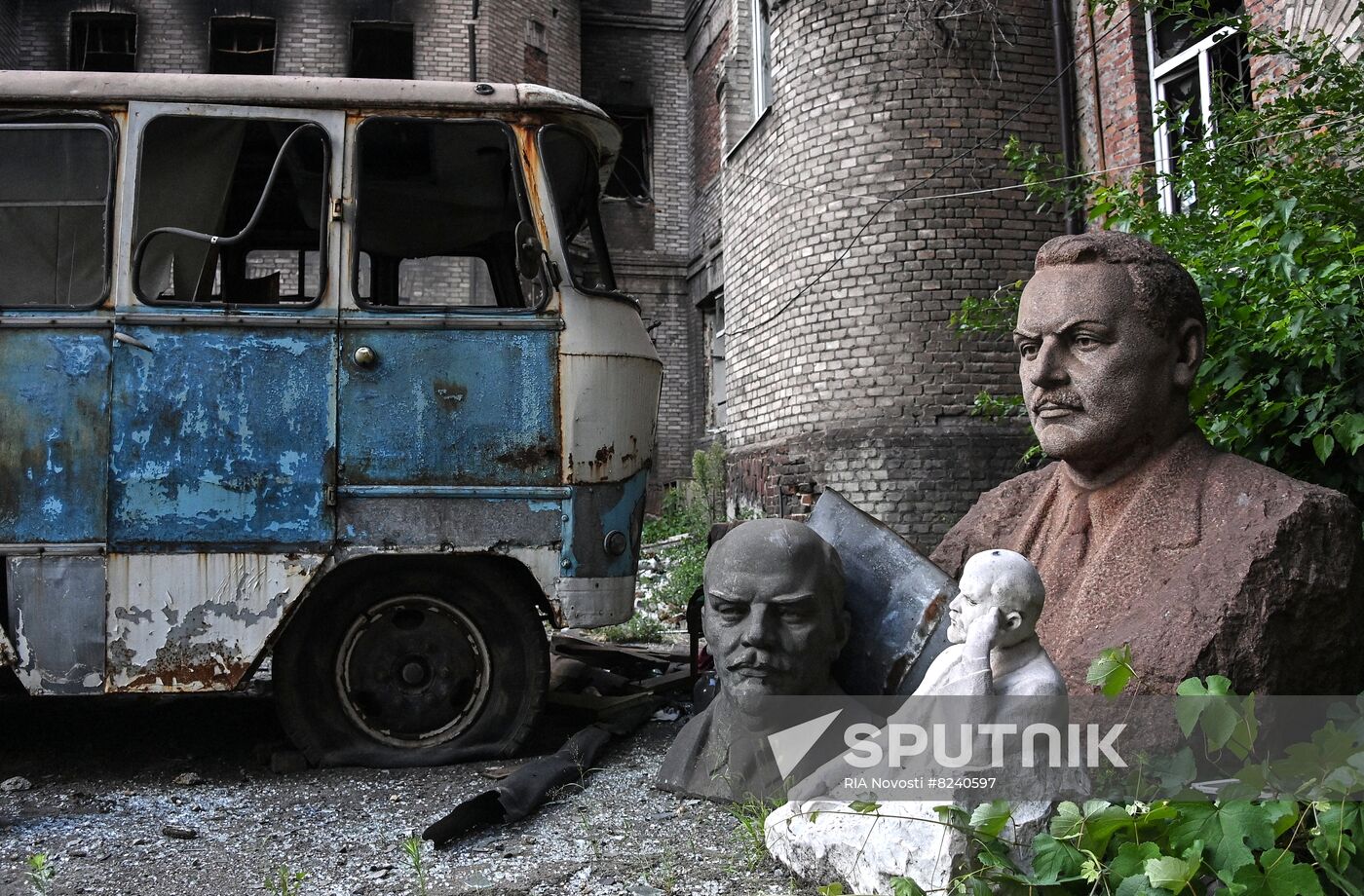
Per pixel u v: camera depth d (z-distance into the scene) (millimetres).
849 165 9336
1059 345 3293
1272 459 4234
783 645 3225
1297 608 2941
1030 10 9234
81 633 4051
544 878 2957
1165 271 3256
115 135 4262
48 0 14672
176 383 4164
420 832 3449
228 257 5008
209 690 4094
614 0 17281
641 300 16984
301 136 4488
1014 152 6961
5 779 4152
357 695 4324
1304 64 5180
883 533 3752
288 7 14867
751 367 10992
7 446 4090
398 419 4262
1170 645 2885
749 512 10844
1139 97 8297
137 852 3287
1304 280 4051
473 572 4348
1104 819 2400
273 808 3740
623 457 4438
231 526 4145
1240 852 2295
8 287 4230
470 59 14852
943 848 2459
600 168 4992
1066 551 3416
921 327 9016
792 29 9867
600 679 5535
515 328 4359
